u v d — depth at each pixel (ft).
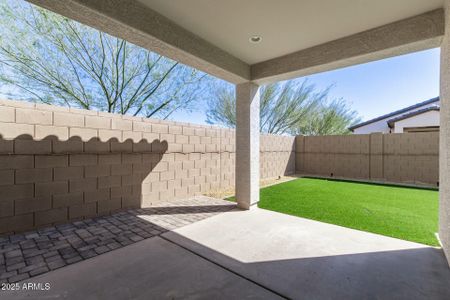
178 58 11.71
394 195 20.52
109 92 30.32
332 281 7.35
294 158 37.32
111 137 14.56
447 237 8.43
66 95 27.07
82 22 8.54
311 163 36.22
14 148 10.89
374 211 15.37
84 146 13.32
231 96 46.19
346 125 54.08
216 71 13.53
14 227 10.96
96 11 7.82
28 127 11.29
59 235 10.98
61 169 12.45
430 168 27.27
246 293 6.75
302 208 16.21
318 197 19.80
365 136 31.53
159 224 12.67
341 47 11.53
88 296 6.55
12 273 7.69
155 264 8.37
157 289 6.91
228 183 23.98
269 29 10.77
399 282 7.27
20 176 11.10
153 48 10.59
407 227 12.25
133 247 9.77
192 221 13.23
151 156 16.89
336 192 21.98
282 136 34.04
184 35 10.85
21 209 11.16
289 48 12.79
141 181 16.28
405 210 15.60
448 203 8.21
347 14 9.45
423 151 27.71
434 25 9.10
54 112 12.15
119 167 14.99
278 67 13.98
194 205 16.92
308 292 6.80
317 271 7.95
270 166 31.45
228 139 23.99
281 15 9.60
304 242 10.34
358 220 13.46
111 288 6.93
